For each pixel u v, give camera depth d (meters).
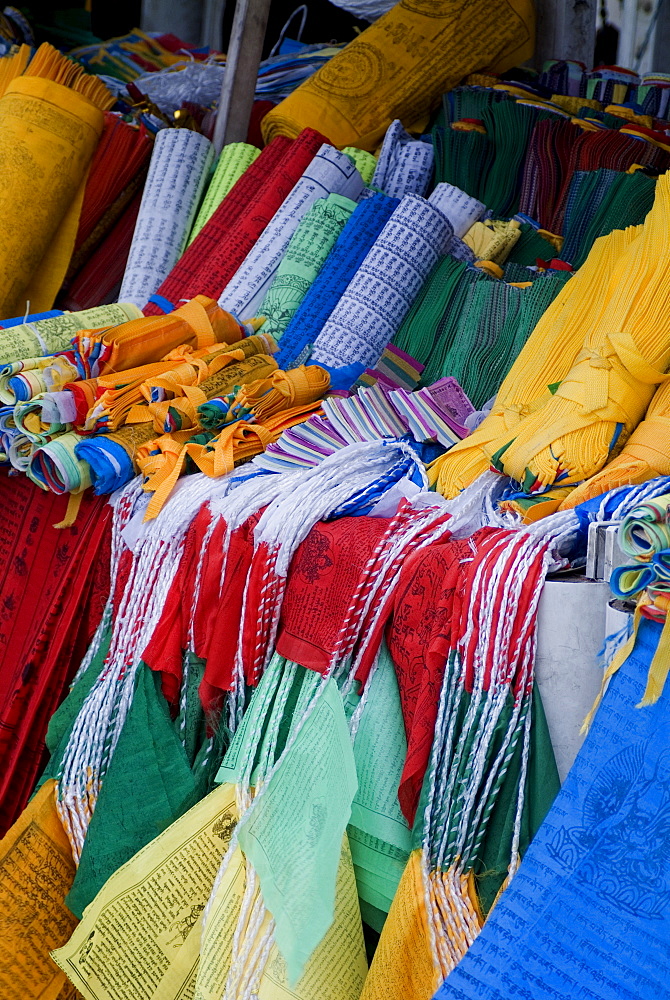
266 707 1.76
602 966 1.17
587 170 3.04
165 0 5.21
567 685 1.42
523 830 1.43
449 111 3.36
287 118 3.30
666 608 1.21
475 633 1.46
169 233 3.21
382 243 2.62
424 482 1.96
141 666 1.94
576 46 3.98
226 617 1.86
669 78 3.81
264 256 2.90
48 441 2.23
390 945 1.45
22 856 1.92
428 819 1.46
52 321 2.62
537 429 1.88
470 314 2.55
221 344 2.61
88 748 1.96
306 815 1.55
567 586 1.41
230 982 1.54
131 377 2.36
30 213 2.99
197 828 1.73
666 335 1.92
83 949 1.71
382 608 1.63
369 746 1.62
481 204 2.90
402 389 2.31
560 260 2.79
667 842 1.16
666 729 1.19
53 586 2.31
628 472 1.77
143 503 2.09
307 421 2.20
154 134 3.49
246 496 1.89
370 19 4.77
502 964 1.23
